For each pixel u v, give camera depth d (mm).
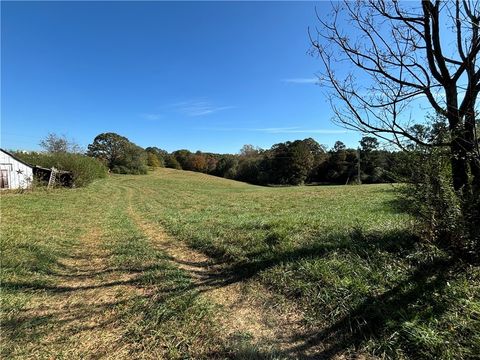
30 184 29250
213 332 3826
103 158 76562
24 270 6246
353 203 15273
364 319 3664
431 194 4609
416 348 3088
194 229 9656
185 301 4648
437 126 4180
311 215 10906
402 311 3580
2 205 17016
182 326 3998
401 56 3750
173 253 7566
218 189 43562
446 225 4500
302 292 4586
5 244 8078
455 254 4426
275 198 23578
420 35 4141
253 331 3846
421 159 4629
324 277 4719
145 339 3740
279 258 5805
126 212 17234
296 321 3996
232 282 5441
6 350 3602
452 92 4176
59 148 62656
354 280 4473
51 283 5746
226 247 7125
